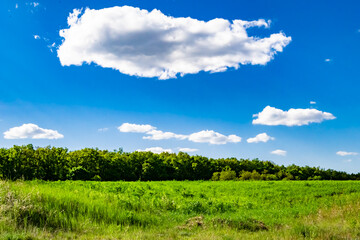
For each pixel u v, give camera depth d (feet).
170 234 35.65
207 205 68.74
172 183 143.13
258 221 45.34
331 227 38.45
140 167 243.60
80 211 44.91
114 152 255.50
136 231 38.34
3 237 28.96
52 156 200.54
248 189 118.11
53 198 47.93
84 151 218.59
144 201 65.26
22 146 193.47
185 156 276.82
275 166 313.12
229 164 297.12
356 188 121.80
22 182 59.47
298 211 61.82
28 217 37.99
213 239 32.63
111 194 69.36
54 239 31.12
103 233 36.11
